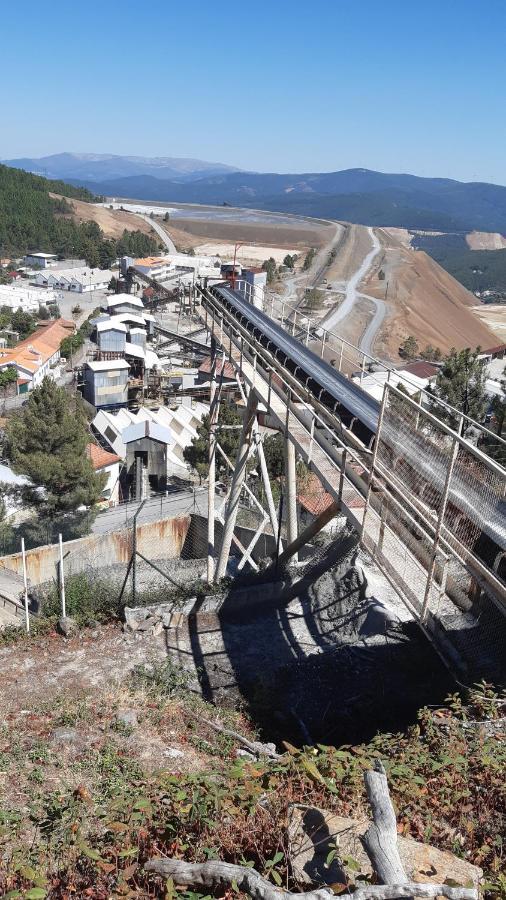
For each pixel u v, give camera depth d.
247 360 15.73
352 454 9.80
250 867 4.16
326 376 15.14
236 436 30.38
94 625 15.55
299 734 12.23
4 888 4.86
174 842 4.83
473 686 7.52
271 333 18.84
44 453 25.67
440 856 4.33
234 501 16.83
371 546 9.00
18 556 19.31
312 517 21.84
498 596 6.89
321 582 17.48
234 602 16.64
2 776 9.14
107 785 8.78
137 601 16.20
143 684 13.21
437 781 5.50
